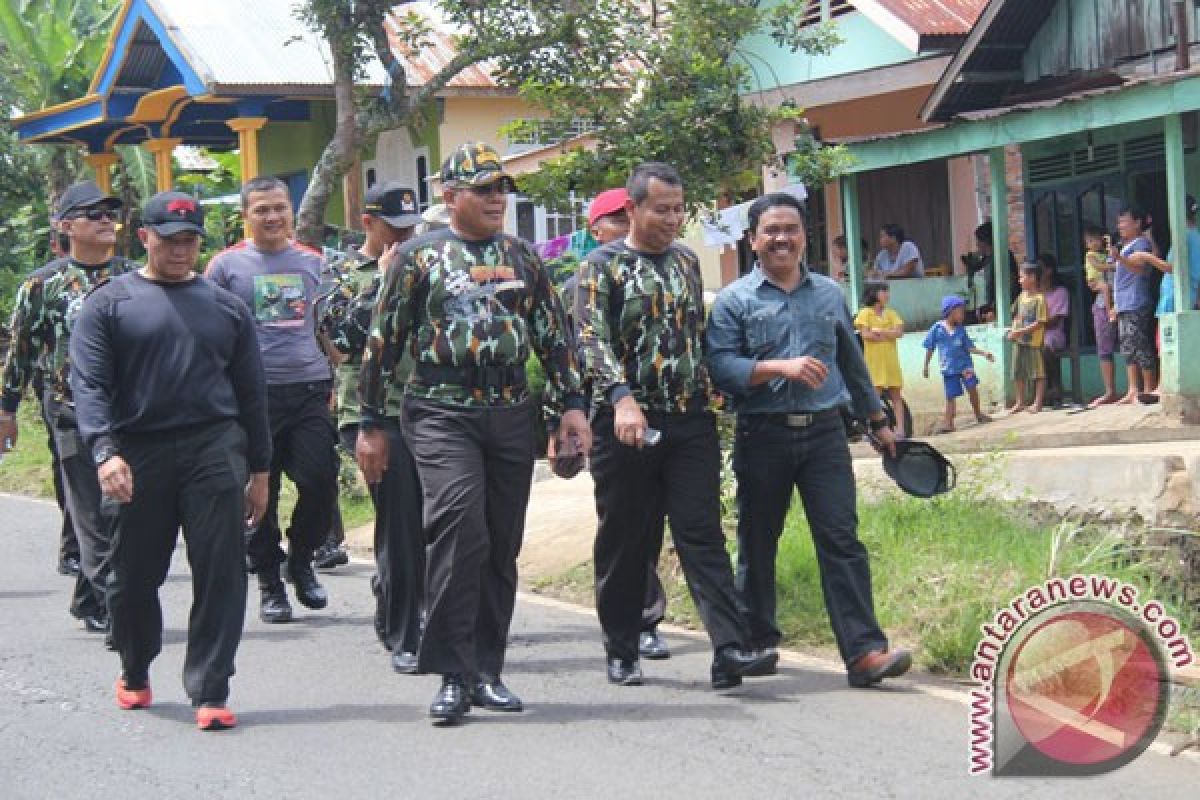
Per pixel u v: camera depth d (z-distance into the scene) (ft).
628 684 27.91
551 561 39.04
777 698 26.53
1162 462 31.73
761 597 28.19
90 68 91.71
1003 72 64.44
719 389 27.30
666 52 45.34
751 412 27.40
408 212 31.09
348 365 31.73
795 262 27.32
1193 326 50.98
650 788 21.94
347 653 31.30
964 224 74.08
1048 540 31.96
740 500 28.17
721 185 45.03
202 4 78.07
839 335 27.81
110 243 33.63
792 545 33.42
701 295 27.40
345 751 24.20
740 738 24.22
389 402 29.09
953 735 24.04
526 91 45.37
